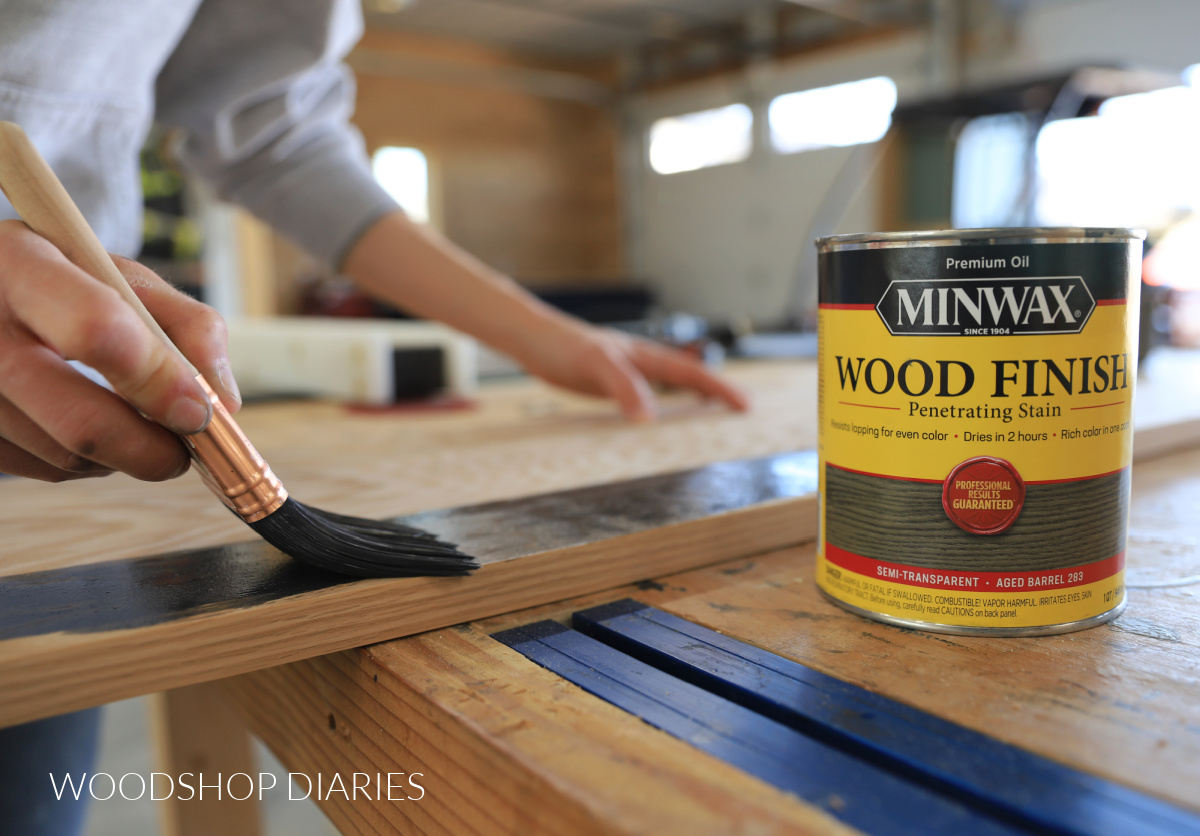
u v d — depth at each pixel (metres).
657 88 8.63
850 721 0.29
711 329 1.84
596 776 0.25
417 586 0.38
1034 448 0.35
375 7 6.56
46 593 0.36
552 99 8.55
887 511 0.37
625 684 0.32
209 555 0.42
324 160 0.91
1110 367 0.35
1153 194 5.02
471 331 0.94
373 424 0.98
